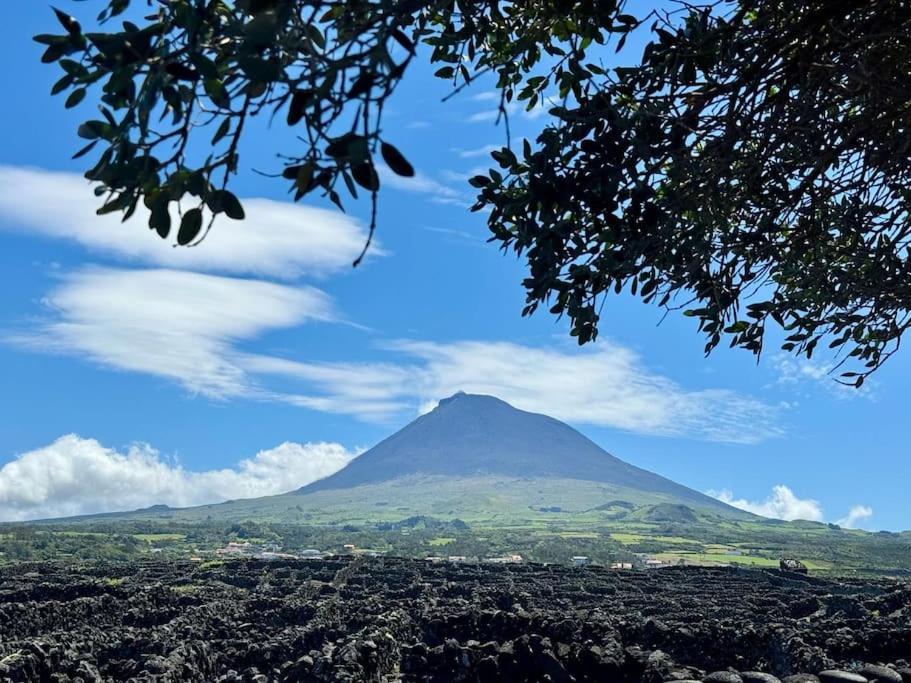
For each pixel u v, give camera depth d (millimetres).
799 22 6629
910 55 6871
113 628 23266
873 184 7688
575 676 13672
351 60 4078
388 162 3836
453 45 7887
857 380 8680
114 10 4555
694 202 7258
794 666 13219
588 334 6852
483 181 7102
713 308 7918
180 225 4316
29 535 156125
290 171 4191
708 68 6914
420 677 15547
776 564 176250
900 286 8070
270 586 36469
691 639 14453
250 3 3953
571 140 6469
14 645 17891
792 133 7086
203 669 18578
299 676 16703
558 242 6543
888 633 13547
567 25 6922
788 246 8094
